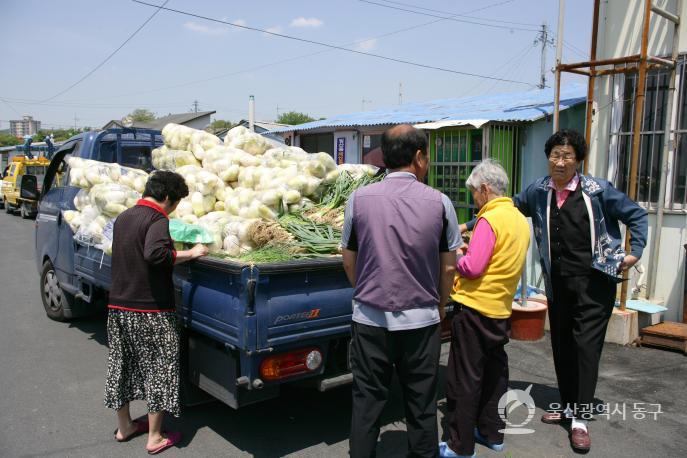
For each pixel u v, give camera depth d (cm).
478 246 321
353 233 279
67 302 629
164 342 345
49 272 649
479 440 371
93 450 355
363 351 271
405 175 273
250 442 367
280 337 310
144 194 356
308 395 448
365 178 471
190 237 372
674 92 572
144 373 349
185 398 380
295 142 1272
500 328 329
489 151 737
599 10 631
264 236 376
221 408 423
